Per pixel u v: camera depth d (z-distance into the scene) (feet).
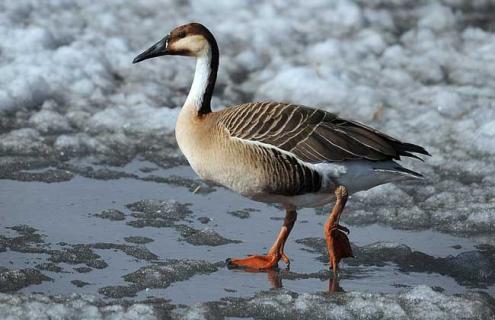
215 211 43.91
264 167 37.19
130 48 64.44
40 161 48.03
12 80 56.39
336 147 36.94
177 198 45.16
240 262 38.09
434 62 64.54
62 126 52.80
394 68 63.77
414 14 76.43
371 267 38.58
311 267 38.42
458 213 43.91
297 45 67.41
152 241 39.96
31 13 68.03
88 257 37.78
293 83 60.03
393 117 55.98
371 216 43.96
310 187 37.37
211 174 38.60
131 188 45.88
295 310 33.68
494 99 57.93
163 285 35.76
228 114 38.27
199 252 39.17
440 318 33.45
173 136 53.06
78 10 70.44
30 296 33.01
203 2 73.72
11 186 44.83
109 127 53.42
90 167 48.11
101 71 60.13
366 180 37.52
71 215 42.04
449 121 54.80
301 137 37.11
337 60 64.44
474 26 73.61
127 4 72.84
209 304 34.01
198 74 40.06
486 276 38.06
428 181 48.11
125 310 32.73
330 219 37.22
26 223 40.75
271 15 72.23
